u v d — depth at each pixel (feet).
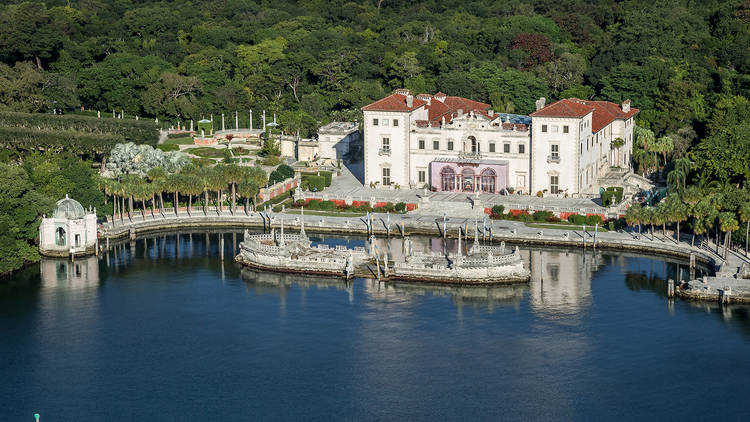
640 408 477.36
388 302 605.73
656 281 629.51
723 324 561.84
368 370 518.37
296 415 475.31
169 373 520.42
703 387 495.82
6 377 516.32
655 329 557.74
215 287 637.30
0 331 570.46
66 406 486.79
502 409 477.36
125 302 613.93
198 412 479.41
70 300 617.62
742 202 645.10
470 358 529.04
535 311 586.45
